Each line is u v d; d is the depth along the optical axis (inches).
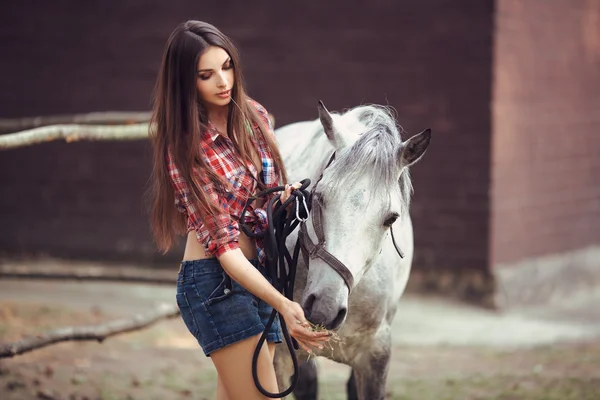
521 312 436.1
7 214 500.7
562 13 483.8
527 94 455.8
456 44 436.1
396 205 119.0
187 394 217.8
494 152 432.8
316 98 456.4
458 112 437.7
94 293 410.3
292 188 121.6
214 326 115.6
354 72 451.2
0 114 499.8
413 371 265.7
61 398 203.5
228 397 121.5
